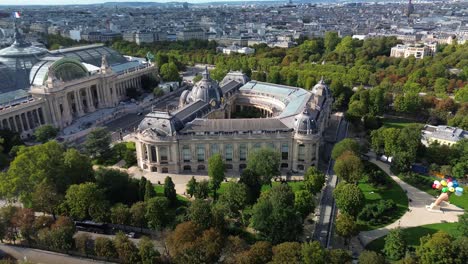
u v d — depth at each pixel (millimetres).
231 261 192875
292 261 181750
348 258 189750
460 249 189875
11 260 199875
